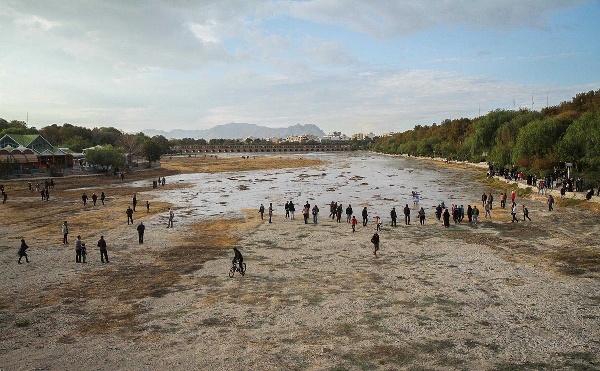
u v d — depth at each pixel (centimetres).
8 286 2231
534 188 5469
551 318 1712
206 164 15212
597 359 1364
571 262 2525
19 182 7675
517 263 2552
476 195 6038
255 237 3494
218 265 2641
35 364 1376
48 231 3781
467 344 1496
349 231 3709
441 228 3750
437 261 2661
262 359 1402
